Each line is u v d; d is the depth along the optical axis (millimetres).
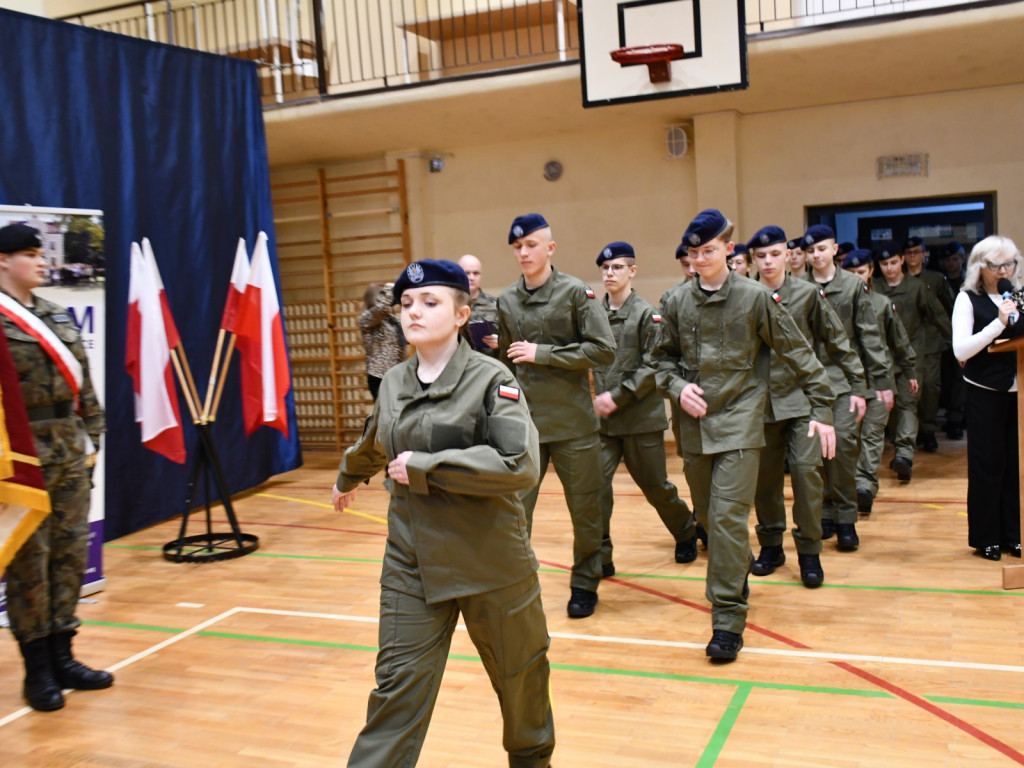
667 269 9344
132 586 5324
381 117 8531
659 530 6012
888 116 8539
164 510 6898
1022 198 8219
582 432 4215
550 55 9547
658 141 9258
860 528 5723
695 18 6945
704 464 3875
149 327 5750
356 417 10492
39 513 3531
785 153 8891
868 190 8664
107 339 6457
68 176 6172
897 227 9242
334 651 4113
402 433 2342
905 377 6785
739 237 9047
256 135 7719
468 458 2168
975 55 7211
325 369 10711
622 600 4590
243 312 6219
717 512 3719
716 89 6945
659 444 4965
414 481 2207
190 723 3428
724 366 3762
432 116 8562
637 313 5098
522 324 4238
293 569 5539
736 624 3699
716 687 3473
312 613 4672
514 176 9812
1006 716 3109
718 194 8922
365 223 10422
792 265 6480
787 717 3188
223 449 7492
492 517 2322
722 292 3766
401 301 2375
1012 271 4539
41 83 6023
